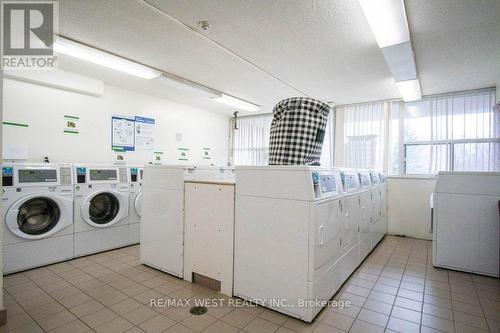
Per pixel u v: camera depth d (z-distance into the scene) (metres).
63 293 2.36
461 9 2.12
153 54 3.07
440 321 1.98
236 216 2.29
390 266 3.10
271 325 1.90
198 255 2.54
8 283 2.56
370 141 4.89
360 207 3.05
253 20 2.36
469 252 2.93
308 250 1.91
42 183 2.99
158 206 2.90
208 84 4.10
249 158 6.40
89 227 3.43
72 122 3.88
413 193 4.54
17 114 3.36
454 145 4.21
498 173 2.84
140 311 2.07
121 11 2.24
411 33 2.49
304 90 4.30
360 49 2.86
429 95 4.40
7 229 2.75
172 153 5.32
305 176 1.93
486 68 3.29
